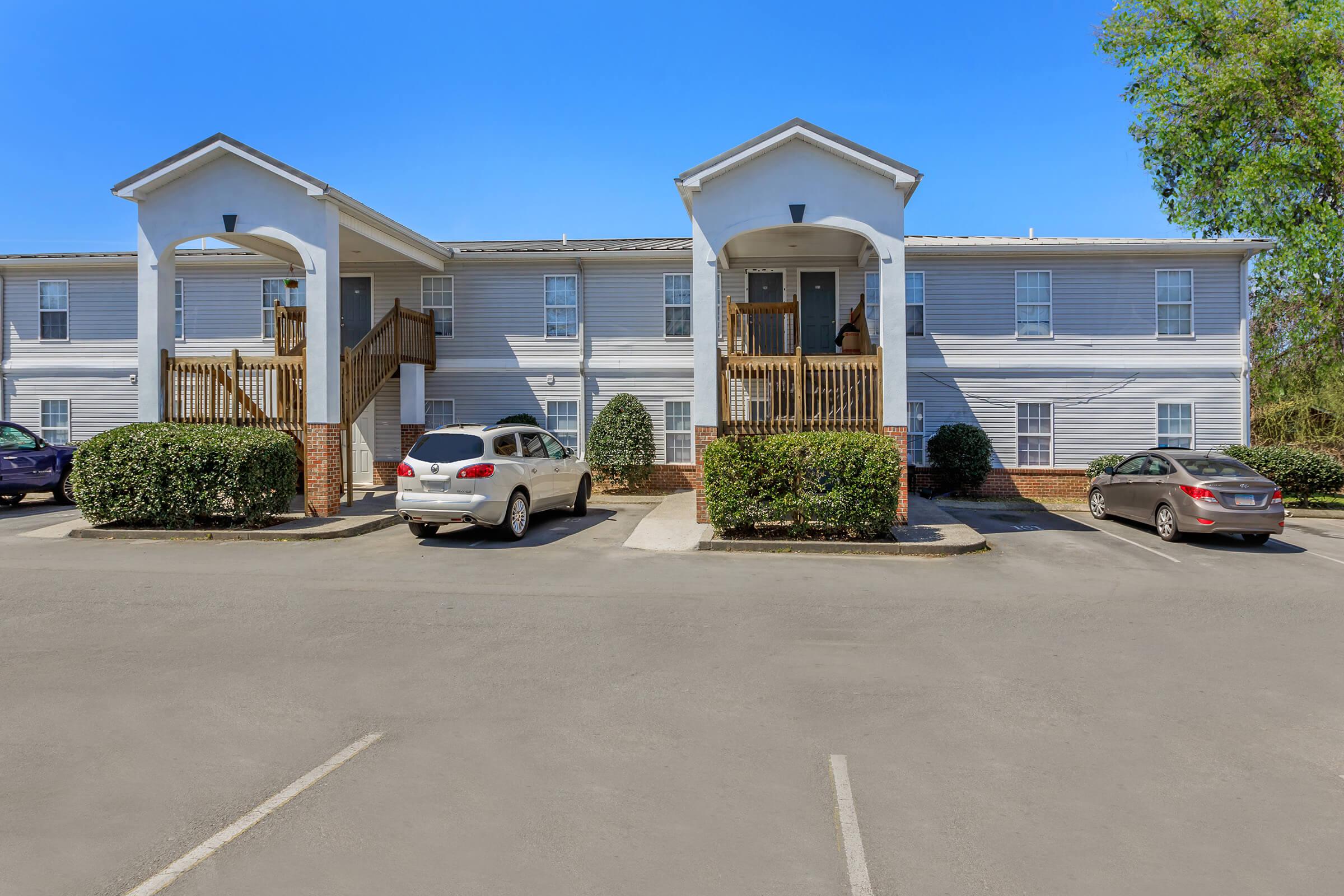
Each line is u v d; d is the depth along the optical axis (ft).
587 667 19.88
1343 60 75.00
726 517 39.60
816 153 45.62
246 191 49.14
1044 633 23.32
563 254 64.49
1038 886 10.48
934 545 37.50
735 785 13.50
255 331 66.85
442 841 11.60
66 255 68.13
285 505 43.52
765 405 46.57
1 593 27.63
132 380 67.82
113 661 20.15
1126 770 14.19
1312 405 79.20
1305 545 40.68
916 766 14.32
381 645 21.71
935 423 63.72
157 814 12.37
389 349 58.54
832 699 17.70
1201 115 82.02
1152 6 83.41
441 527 43.86
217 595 27.53
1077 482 62.44
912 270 63.93
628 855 11.21
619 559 35.06
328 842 11.55
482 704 17.26
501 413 66.28
